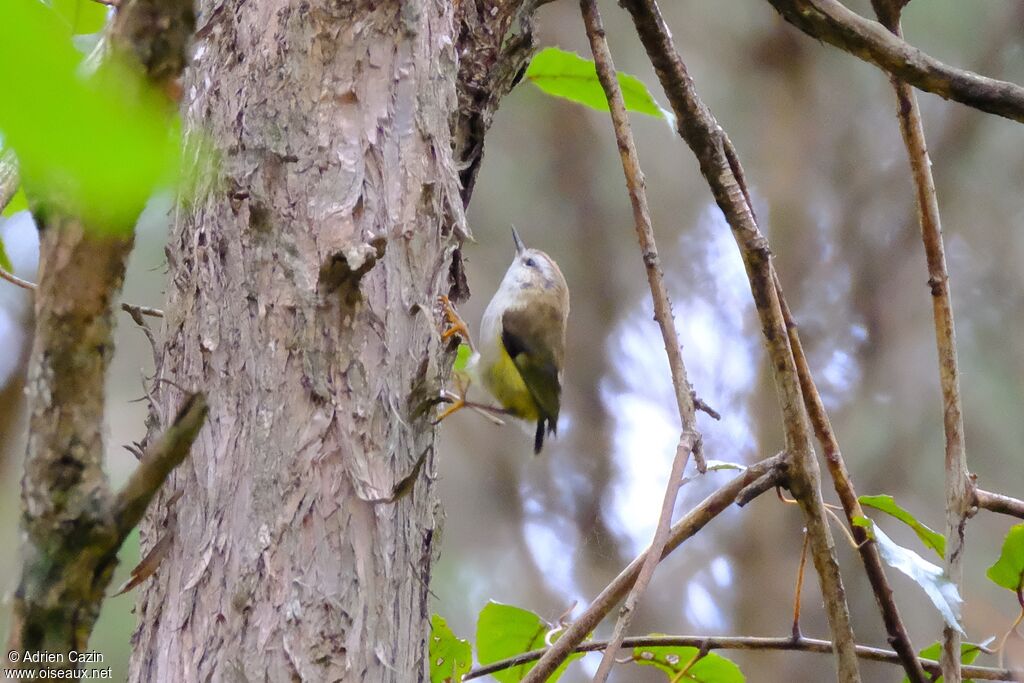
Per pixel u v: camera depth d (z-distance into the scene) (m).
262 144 4.13
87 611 2.31
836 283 16.94
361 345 4.01
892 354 16.39
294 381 3.91
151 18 1.77
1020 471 15.45
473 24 5.34
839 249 17.05
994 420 15.67
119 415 9.99
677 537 4.88
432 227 4.35
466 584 15.09
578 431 16.22
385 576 3.86
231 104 4.20
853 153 17.28
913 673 5.14
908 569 4.69
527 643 5.97
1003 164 16.70
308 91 4.21
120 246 2.18
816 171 17.28
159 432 4.09
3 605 2.54
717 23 17.36
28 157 1.00
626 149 5.14
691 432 4.67
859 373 16.53
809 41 17.19
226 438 3.91
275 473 3.82
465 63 5.28
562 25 15.84
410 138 4.32
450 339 5.02
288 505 3.79
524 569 15.37
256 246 4.05
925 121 17.00
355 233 4.10
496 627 5.93
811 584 15.88
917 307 16.53
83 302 2.19
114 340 2.27
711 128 4.79
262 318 3.98
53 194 2.00
